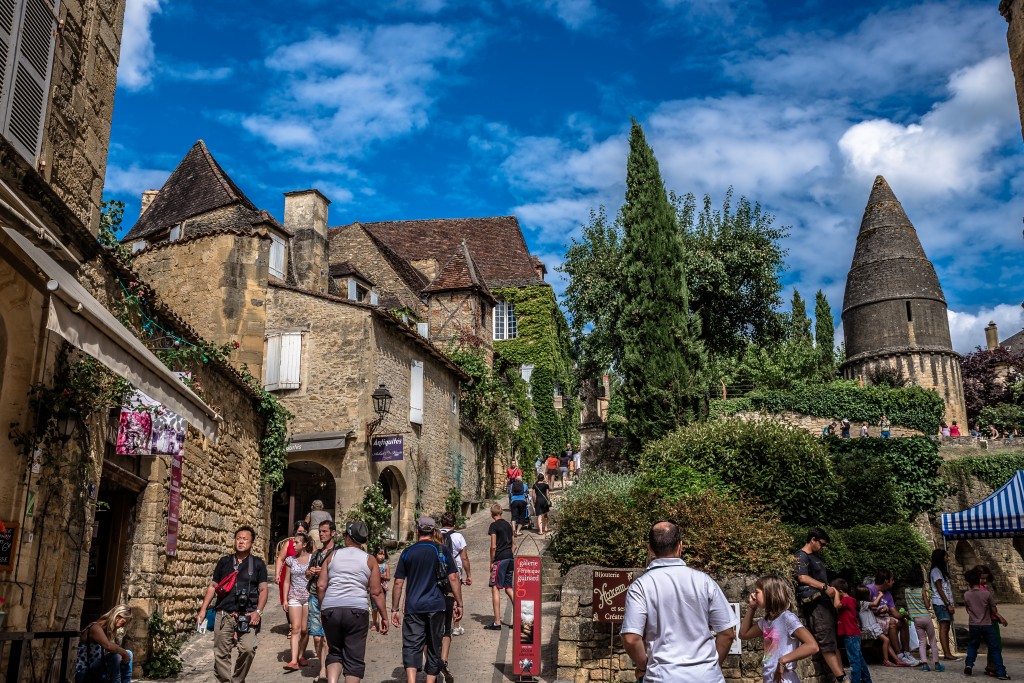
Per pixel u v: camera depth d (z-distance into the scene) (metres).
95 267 9.20
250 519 14.64
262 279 18.59
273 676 9.40
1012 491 15.12
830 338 61.66
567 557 12.95
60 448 7.89
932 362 56.94
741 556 10.43
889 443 24.41
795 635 6.49
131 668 8.88
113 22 9.49
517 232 42.94
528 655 9.11
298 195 25.39
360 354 20.94
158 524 10.51
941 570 13.73
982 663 13.38
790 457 15.83
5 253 7.10
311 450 20.22
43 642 7.61
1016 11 17.84
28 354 7.46
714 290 34.47
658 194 25.12
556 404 38.75
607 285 34.25
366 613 7.16
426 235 43.19
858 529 14.06
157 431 9.41
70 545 8.16
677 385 23.30
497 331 38.50
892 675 11.88
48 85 7.81
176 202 22.91
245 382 14.16
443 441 25.19
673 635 4.46
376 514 19.84
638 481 16.92
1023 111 17.61
